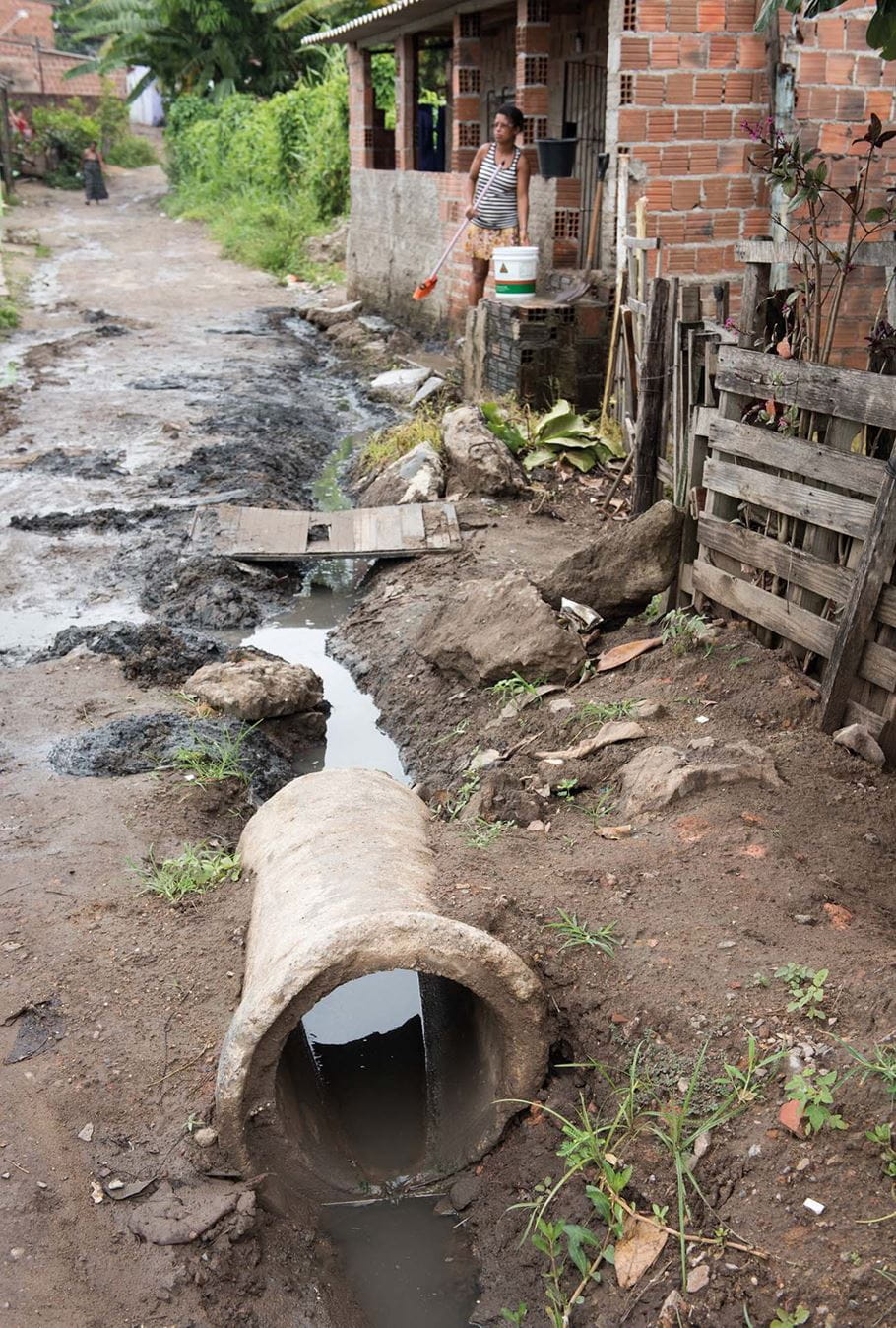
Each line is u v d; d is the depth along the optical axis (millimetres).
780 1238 2865
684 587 6297
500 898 3908
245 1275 3168
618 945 3779
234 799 5504
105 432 11773
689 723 5219
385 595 7883
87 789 5391
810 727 4996
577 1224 3209
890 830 4371
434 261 15102
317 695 6602
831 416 4914
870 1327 2623
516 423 10023
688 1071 3316
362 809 4371
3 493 9977
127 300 19797
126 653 6918
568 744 5438
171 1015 3930
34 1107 3580
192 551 8555
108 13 36219
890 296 5414
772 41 9656
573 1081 3529
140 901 4520
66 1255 3150
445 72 21094
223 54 34156
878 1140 2924
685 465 6520
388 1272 3369
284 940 3506
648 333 6859
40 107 41656
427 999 4523
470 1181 3541
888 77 10016
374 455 10477
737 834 4309
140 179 40875
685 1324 2822
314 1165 3488
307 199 24609
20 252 24172
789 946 3678
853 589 4695
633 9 9398
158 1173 3379
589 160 12992
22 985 4074
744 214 10203
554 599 6574
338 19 28484
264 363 15375
